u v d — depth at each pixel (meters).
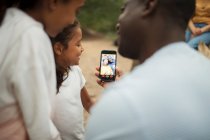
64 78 2.52
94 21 17.61
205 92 1.19
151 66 1.22
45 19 1.90
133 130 1.10
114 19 17.94
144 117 1.10
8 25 1.81
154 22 1.29
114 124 1.11
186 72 1.20
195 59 1.25
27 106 1.78
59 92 2.48
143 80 1.17
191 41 4.71
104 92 1.20
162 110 1.11
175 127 1.11
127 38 1.35
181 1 1.28
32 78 1.76
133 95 1.12
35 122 1.81
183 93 1.16
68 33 2.47
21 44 1.76
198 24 4.77
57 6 1.88
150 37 1.30
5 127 1.84
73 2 1.91
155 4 1.28
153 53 1.30
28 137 1.87
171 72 1.19
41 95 1.77
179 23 1.29
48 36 1.95
